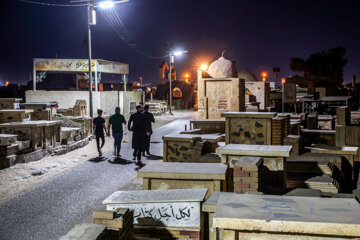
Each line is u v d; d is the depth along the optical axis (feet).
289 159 26.86
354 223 8.51
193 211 13.64
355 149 27.99
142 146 37.47
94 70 92.07
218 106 52.65
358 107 101.24
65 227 19.67
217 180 17.19
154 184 17.92
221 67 54.95
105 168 34.81
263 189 18.54
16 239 18.13
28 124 38.58
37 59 90.94
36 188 27.53
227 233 9.31
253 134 29.22
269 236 9.12
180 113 135.74
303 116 59.16
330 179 22.11
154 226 13.94
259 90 103.19
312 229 8.64
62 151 42.68
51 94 88.94
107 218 11.61
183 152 26.68
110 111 92.58
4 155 35.04
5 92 157.79
